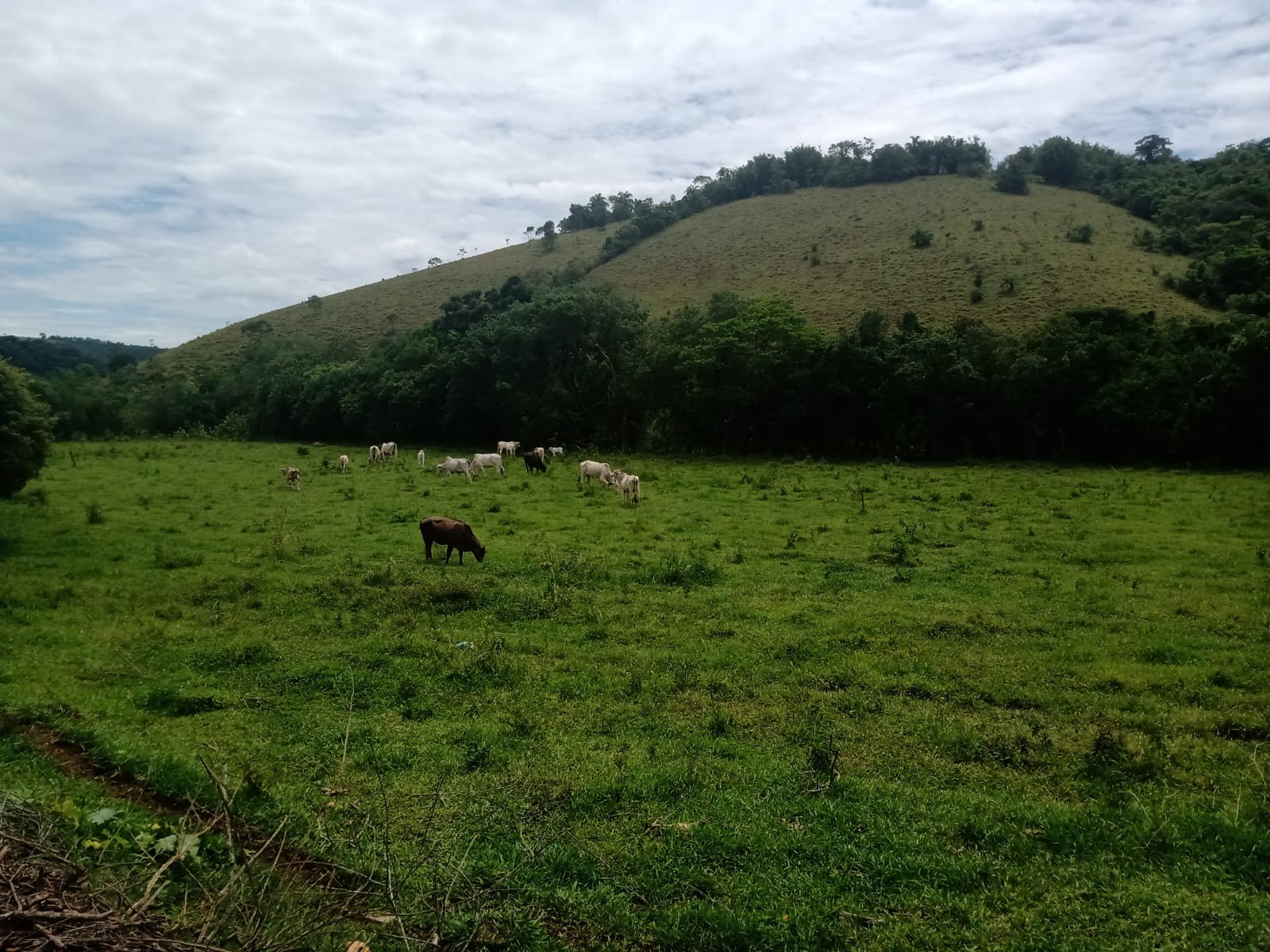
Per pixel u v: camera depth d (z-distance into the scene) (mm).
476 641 10797
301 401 52250
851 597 12984
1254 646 10602
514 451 40312
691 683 9305
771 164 96562
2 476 16531
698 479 28625
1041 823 6102
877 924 5023
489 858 5648
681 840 5895
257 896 4340
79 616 11898
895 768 7207
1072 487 25719
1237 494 23688
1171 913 5078
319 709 8547
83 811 5078
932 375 36000
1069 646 10555
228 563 15539
